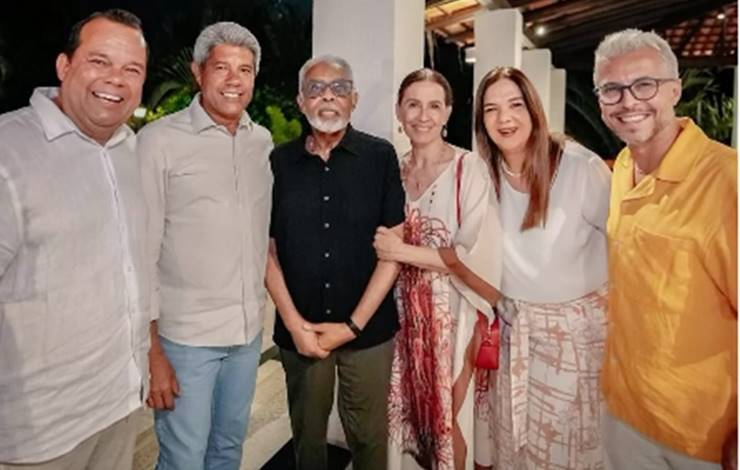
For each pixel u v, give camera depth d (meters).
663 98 1.62
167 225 2.01
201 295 2.05
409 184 2.34
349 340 2.21
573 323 2.11
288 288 2.28
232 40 1.97
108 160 1.60
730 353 1.56
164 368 2.01
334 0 3.01
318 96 2.13
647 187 1.68
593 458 2.16
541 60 8.09
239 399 2.26
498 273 2.21
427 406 2.35
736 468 1.56
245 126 2.12
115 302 1.62
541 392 2.17
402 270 2.35
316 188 2.21
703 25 9.69
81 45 1.50
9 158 1.40
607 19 7.80
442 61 8.78
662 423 1.69
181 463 2.12
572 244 2.09
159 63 12.07
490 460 2.46
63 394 1.52
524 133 2.09
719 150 1.55
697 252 1.55
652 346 1.67
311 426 2.35
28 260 1.44
